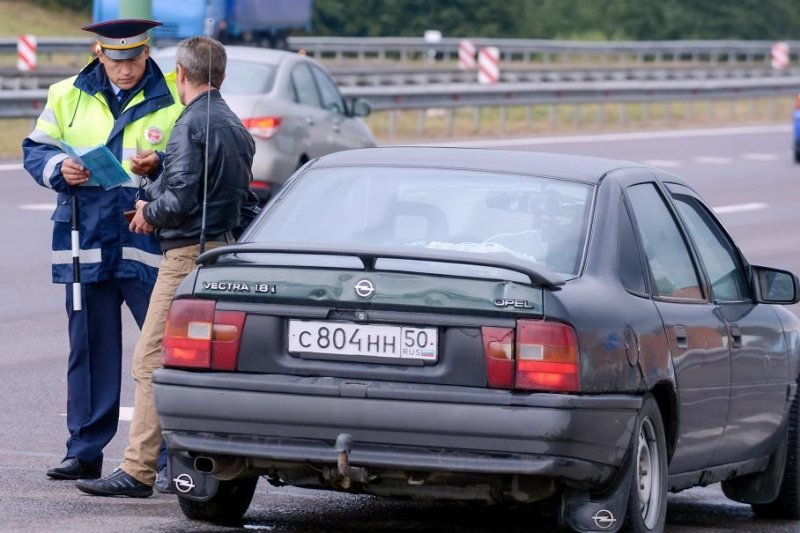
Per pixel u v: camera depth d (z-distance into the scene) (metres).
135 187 27.42
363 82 144.00
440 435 20.50
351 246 21.14
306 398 20.88
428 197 23.80
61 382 38.59
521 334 20.56
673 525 26.72
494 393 20.45
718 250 27.16
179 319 21.89
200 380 21.44
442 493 21.33
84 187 27.31
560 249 22.58
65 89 27.44
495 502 21.44
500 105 131.12
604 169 24.58
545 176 24.05
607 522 21.45
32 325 47.03
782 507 28.20
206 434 21.58
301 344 21.27
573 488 21.50
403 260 21.47
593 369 20.89
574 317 20.83
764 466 27.53
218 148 25.78
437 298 20.81
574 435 20.50
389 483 21.45
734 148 125.44
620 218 23.45
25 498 25.92
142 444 26.28
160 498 26.44
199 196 25.81
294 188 24.77
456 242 22.94
